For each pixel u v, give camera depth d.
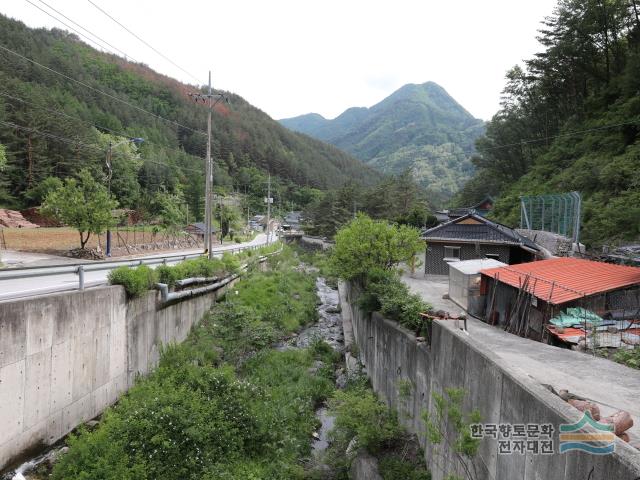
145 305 12.67
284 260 39.62
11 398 7.47
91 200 25.55
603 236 22.16
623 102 31.58
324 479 8.85
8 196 46.62
